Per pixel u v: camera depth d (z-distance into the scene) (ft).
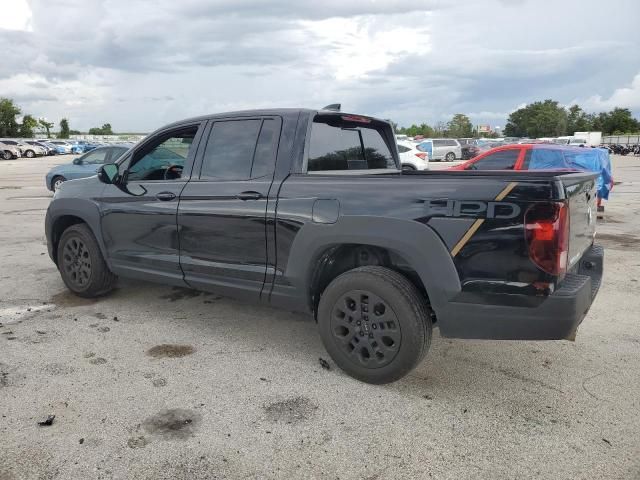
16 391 11.25
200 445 9.38
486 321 10.16
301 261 12.00
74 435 9.63
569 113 426.51
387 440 9.58
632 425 10.06
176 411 10.52
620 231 31.40
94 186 16.78
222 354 13.37
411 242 10.50
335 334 11.87
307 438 9.63
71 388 11.42
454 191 10.23
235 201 13.08
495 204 9.83
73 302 17.47
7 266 22.34
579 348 13.76
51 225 17.93
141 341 14.16
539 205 9.53
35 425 9.94
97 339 14.26
